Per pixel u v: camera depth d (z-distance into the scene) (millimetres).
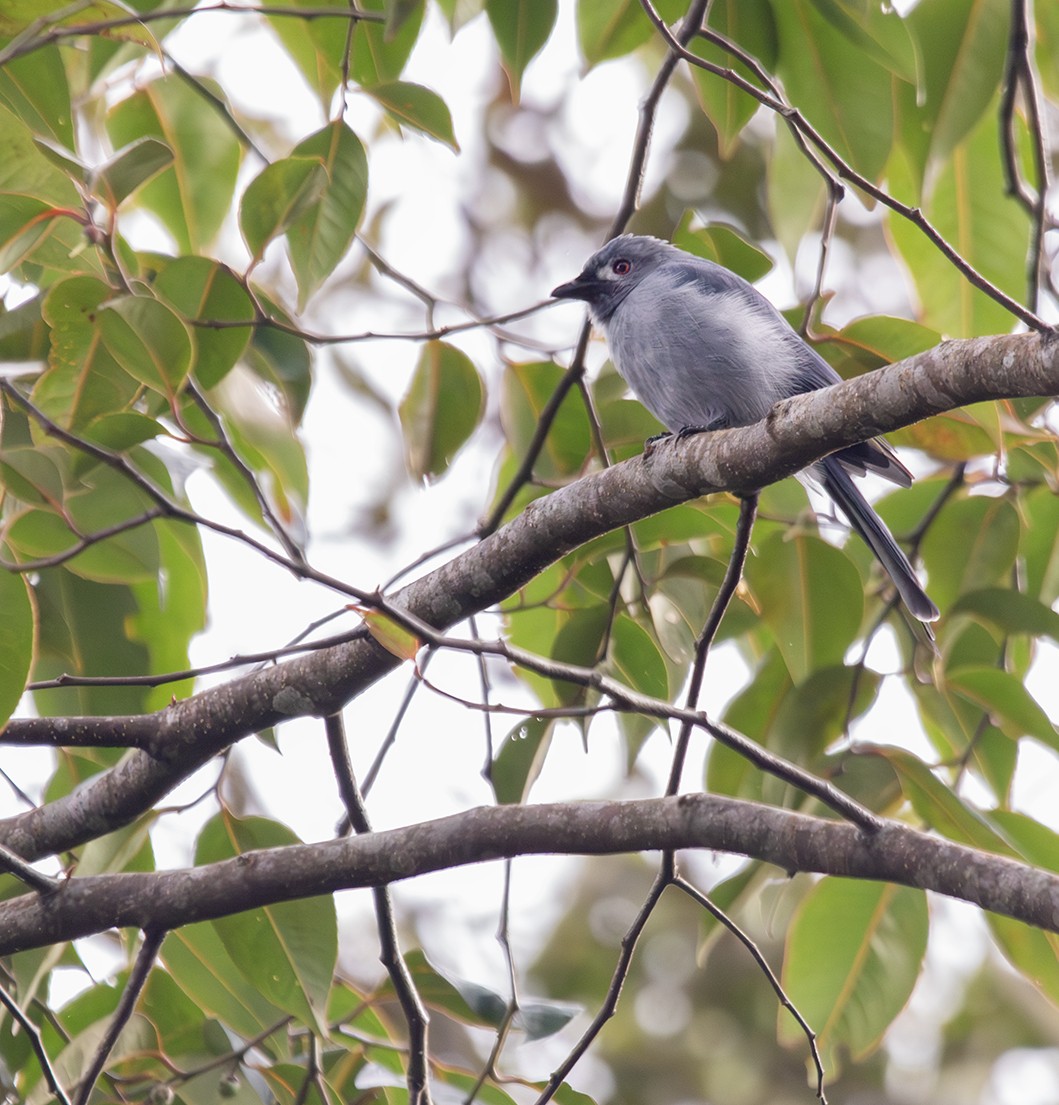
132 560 8852
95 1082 7953
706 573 9789
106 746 8117
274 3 10203
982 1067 16562
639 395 11289
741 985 17312
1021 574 10758
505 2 9406
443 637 6965
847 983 9133
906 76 8930
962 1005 16875
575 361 9695
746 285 11328
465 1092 8641
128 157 8234
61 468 8156
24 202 8203
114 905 7773
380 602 6840
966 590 10375
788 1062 16844
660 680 9570
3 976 8898
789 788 9062
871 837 6965
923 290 10336
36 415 7230
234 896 7711
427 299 10070
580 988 17359
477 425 10117
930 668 9953
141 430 8000
